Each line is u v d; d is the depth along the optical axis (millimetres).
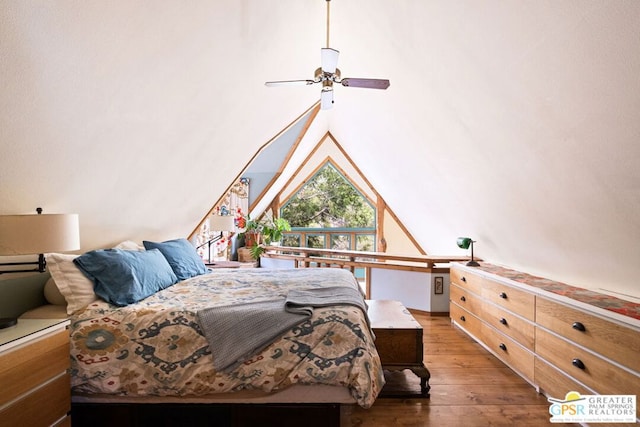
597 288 2539
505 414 2205
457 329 3848
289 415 1964
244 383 1865
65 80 1576
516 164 2293
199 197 3783
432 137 3125
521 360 2637
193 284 2822
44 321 1755
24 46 1345
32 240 1708
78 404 1953
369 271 4875
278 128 4312
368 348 1962
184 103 2402
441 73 2361
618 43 1245
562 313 2182
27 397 1490
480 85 2094
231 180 4207
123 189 2568
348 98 4301
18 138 1614
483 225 3504
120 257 2346
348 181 7359
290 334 1959
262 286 2719
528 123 1937
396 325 2555
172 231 3877
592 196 1878
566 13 1337
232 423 1973
